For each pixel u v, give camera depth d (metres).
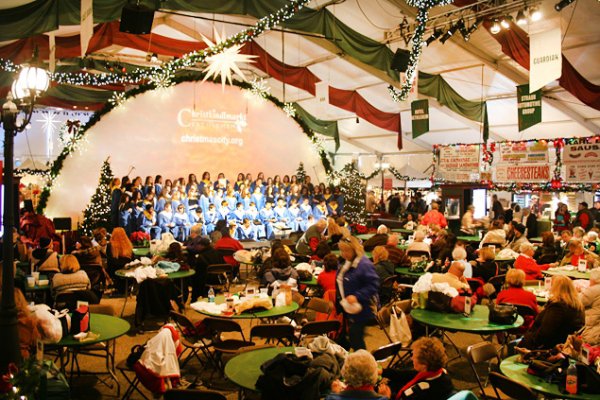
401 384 4.33
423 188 23.62
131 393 5.55
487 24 10.81
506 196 21.19
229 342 5.79
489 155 16.98
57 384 4.11
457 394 3.32
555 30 7.62
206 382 5.89
